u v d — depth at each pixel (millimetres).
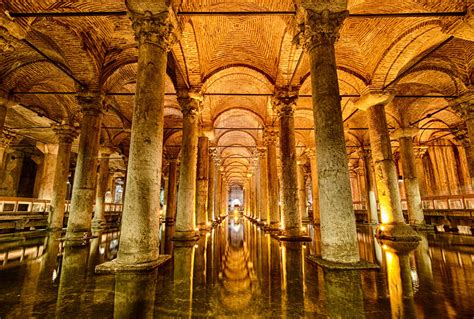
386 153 10633
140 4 5914
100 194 17719
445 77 11734
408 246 8469
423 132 20203
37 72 11016
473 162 11305
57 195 13305
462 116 11500
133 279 4438
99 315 2975
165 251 7480
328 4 6180
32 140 20719
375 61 10523
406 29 9156
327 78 5934
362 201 26844
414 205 14602
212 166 20203
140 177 5242
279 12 6762
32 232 12688
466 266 5500
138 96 5641
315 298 3586
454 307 3230
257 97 15633
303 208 24672
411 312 3080
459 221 14922
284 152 10414
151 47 5898
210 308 3211
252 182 31016
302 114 17438
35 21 7004
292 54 9992
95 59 9375
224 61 11578
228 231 15430
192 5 8023
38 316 2938
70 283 4234
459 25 7289
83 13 6211
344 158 5566
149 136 5449
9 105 10633
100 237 10945
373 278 4543
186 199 10039
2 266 5512
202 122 15469
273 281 4430
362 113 17438
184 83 10797
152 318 2895
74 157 26656
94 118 9812
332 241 5387
